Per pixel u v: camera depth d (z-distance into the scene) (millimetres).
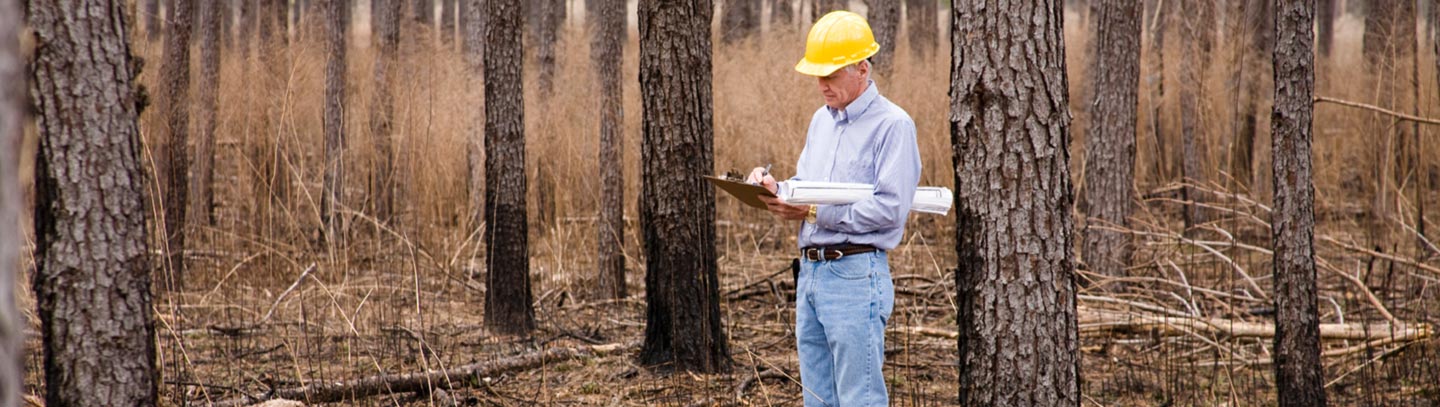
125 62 2836
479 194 8922
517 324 6258
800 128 8828
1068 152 3105
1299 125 4188
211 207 8266
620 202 7422
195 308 6629
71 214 2775
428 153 7762
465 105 8461
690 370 5215
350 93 7766
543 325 6539
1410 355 5371
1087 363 5773
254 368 5305
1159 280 6582
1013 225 3076
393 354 5562
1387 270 7488
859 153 3438
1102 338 6164
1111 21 7645
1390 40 7578
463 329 6312
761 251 9328
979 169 3102
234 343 5770
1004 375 3131
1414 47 7746
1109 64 7664
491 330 6262
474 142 8930
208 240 8203
